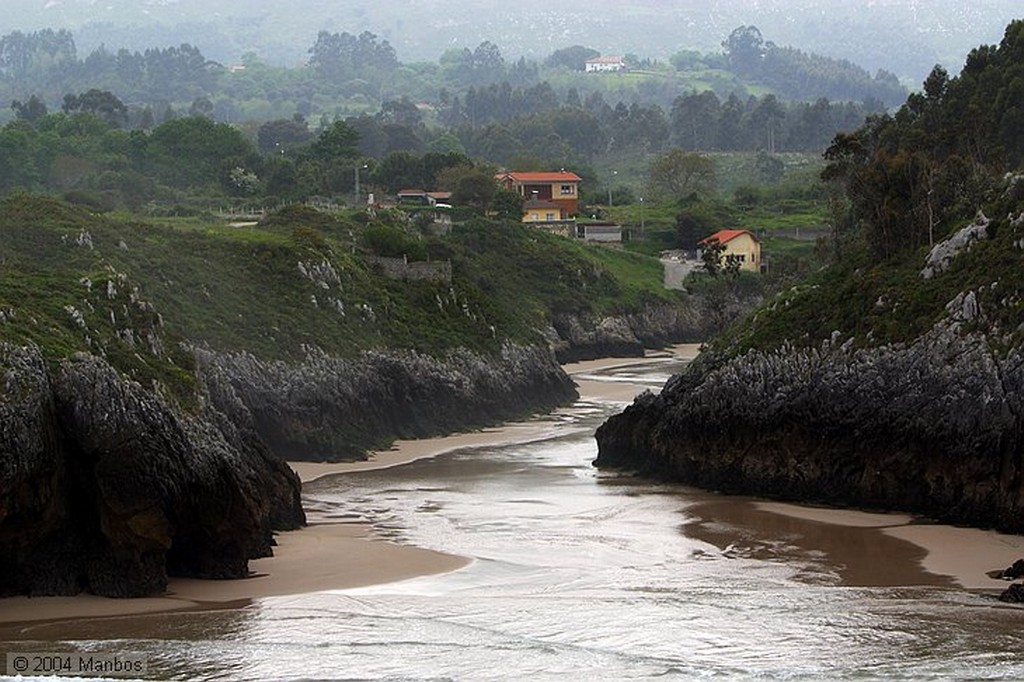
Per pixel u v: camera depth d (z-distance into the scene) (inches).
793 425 3959.2
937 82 6441.9
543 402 6481.3
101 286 3769.7
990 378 3454.7
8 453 2503.7
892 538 3312.0
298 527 3430.1
